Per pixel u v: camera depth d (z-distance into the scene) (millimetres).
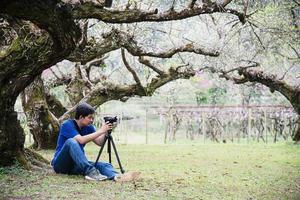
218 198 6387
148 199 6152
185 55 16266
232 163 10594
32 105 13242
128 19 7500
